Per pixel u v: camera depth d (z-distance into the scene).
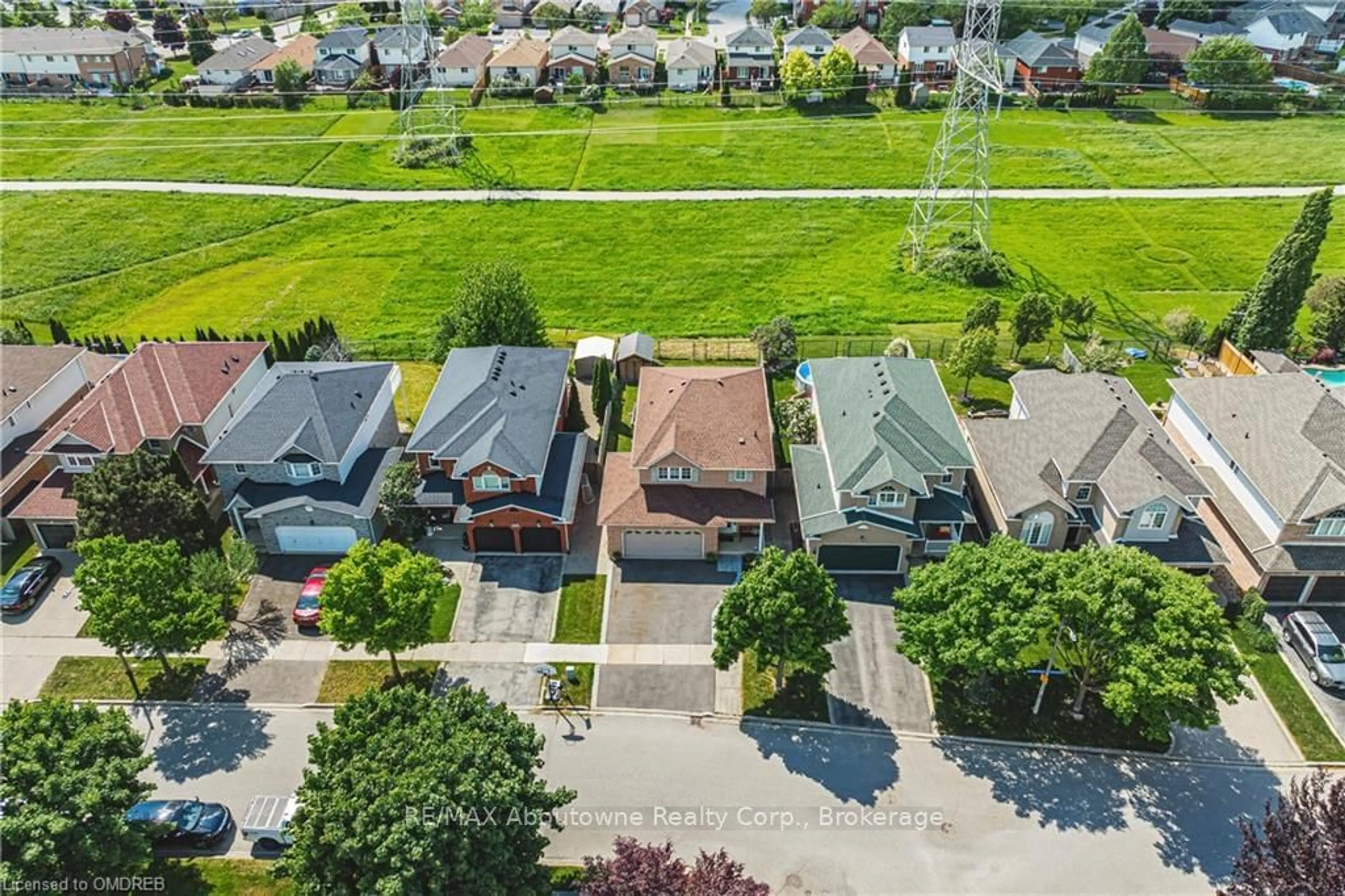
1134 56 127.69
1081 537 51.53
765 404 56.84
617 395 68.06
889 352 69.94
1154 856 37.31
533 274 87.75
